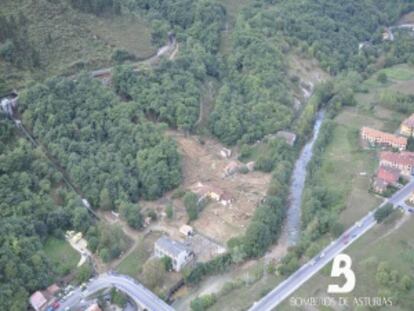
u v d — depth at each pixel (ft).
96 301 605.73
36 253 624.18
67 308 593.01
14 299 573.74
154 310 588.91
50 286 614.34
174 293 635.66
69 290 616.80
